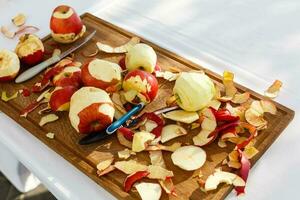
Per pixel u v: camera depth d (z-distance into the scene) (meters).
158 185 0.79
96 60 0.91
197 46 1.06
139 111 0.90
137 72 0.89
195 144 0.84
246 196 0.79
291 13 1.13
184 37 1.08
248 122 0.86
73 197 0.80
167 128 0.87
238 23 1.11
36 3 1.21
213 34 1.09
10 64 0.95
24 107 0.92
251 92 0.92
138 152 0.84
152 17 1.14
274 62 1.01
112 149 0.84
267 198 0.79
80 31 1.04
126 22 1.13
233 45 1.06
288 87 0.96
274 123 0.87
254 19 1.12
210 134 0.84
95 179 0.81
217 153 0.83
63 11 1.02
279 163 0.83
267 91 0.93
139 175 0.79
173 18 1.14
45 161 0.85
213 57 1.03
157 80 0.96
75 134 0.87
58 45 1.05
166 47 1.05
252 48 1.05
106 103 0.84
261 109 0.88
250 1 1.17
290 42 1.06
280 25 1.10
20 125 0.90
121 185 0.79
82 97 0.83
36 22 1.16
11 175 1.17
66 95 0.88
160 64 0.99
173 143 0.85
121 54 1.02
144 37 1.08
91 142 0.85
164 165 0.82
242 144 0.82
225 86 0.93
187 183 0.79
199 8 1.16
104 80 0.89
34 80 0.97
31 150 0.87
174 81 0.95
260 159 0.84
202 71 0.97
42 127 0.89
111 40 1.05
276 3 1.16
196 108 0.87
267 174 0.82
